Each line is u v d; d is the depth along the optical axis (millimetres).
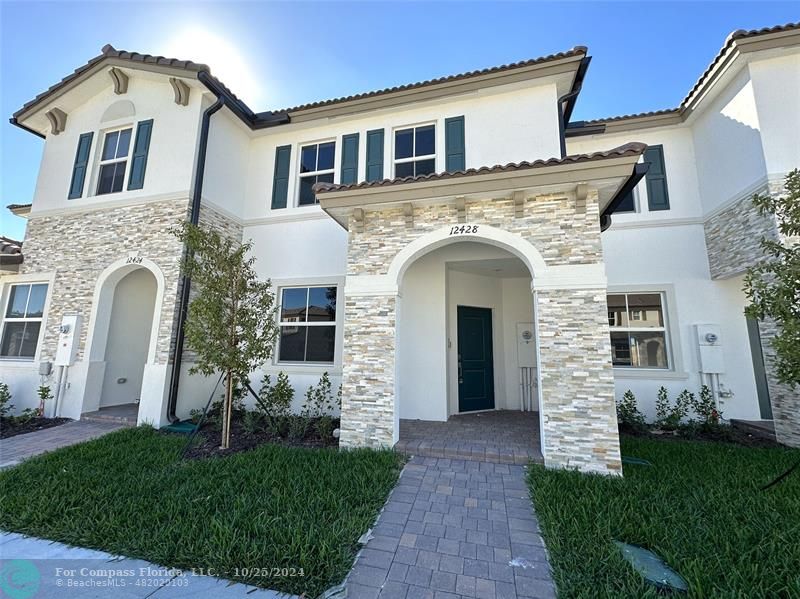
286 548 3299
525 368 10273
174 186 8977
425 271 9172
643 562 3172
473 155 9047
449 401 9055
